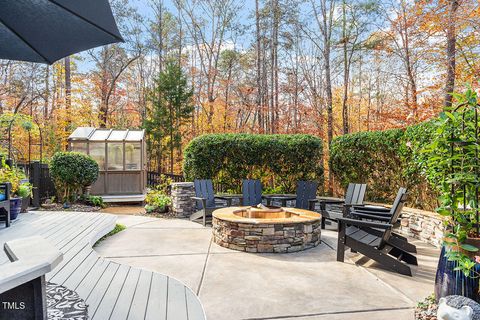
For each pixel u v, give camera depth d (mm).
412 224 5777
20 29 1954
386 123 11234
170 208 7934
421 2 8219
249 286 3357
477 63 8172
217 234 5156
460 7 7383
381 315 2727
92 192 10703
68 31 1915
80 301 2643
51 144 14117
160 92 16234
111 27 1788
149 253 4535
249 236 4742
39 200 8180
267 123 16406
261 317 2674
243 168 8250
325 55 12773
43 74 17156
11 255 1658
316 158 8344
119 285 3074
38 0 1661
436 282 2729
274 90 16453
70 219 6199
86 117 17484
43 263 1490
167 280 3281
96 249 4699
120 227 6254
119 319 2373
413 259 4164
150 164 17906
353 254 4672
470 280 2436
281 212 5559
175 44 19953
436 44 8703
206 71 19547
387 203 6902
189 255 4480
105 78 19562
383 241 3988
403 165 6309
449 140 2520
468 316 2105
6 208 5395
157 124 16000
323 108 14844
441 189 2730
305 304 2934
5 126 10078
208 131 18297
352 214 4770
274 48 15820
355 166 7715
